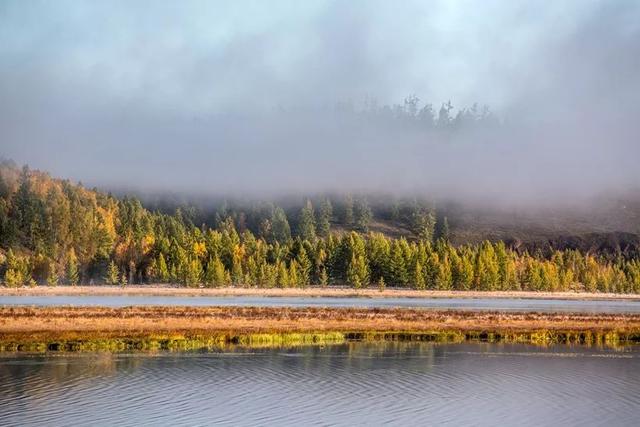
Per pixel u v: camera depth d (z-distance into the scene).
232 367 59.06
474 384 54.62
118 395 48.47
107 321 77.00
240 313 91.44
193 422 42.44
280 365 60.59
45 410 44.34
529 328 85.56
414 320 89.94
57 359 60.16
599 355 69.44
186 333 72.31
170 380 53.47
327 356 65.69
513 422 43.81
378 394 50.62
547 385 54.44
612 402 49.28
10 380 52.00
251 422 42.62
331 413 45.09
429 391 52.00
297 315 90.88
